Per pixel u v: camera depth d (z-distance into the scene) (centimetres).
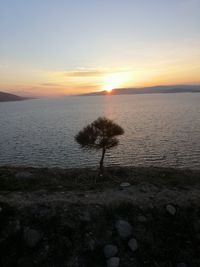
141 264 988
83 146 1862
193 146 5884
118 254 1016
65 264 960
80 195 1400
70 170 2139
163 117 12712
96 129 1848
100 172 1894
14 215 1141
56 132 9288
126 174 1941
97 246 1040
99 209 1216
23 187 1596
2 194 1394
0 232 1056
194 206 1315
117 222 1155
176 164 4619
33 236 1044
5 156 5738
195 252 1067
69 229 1091
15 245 1018
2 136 8731
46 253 991
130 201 1311
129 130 8888
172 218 1229
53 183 1692
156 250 1054
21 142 7388
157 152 5569
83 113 18688
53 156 5575
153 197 1381
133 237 1097
